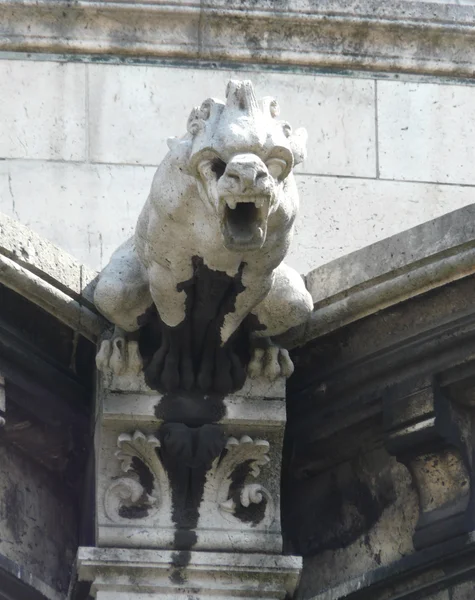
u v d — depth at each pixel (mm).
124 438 19000
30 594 19172
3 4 21516
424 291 19047
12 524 19266
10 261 18828
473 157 21453
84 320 19188
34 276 18922
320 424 19641
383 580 19172
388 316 19281
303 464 19859
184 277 18297
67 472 19797
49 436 19609
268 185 17109
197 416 19047
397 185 21250
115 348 18953
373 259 19141
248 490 19094
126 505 19000
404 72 21750
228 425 19109
